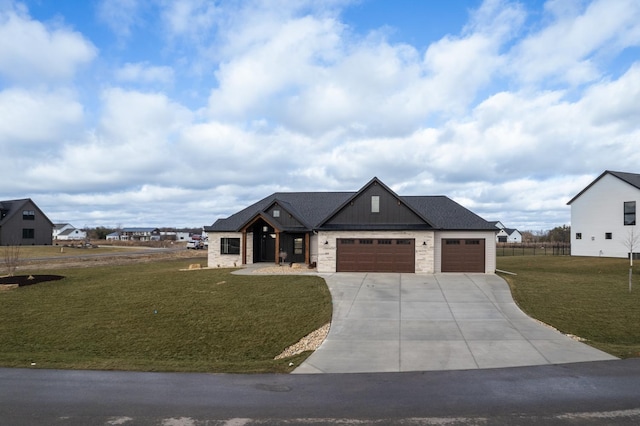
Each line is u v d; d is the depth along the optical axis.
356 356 10.16
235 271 23.86
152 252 59.44
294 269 24.89
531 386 7.67
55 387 7.86
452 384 7.89
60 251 54.19
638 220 32.78
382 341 11.56
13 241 59.09
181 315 15.08
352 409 6.58
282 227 27.11
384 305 15.62
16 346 12.72
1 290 20.00
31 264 37.50
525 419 6.11
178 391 7.57
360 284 19.33
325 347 11.03
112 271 28.95
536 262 33.78
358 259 23.31
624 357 9.70
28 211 61.78
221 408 6.67
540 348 10.61
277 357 11.30
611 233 34.84
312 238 28.72
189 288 19.16
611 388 7.48
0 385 8.00
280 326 13.62
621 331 12.69
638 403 6.72
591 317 14.00
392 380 8.22
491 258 23.52
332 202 31.12
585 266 29.45
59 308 16.56
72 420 6.19
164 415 6.38
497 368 8.99
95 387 7.84
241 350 11.99
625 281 20.70
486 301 16.19
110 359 10.43
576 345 10.88
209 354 11.79
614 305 15.46
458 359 9.80
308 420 6.14
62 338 13.29
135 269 30.97
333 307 15.34
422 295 17.16
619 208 34.28
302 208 30.50
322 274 22.34
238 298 16.98
